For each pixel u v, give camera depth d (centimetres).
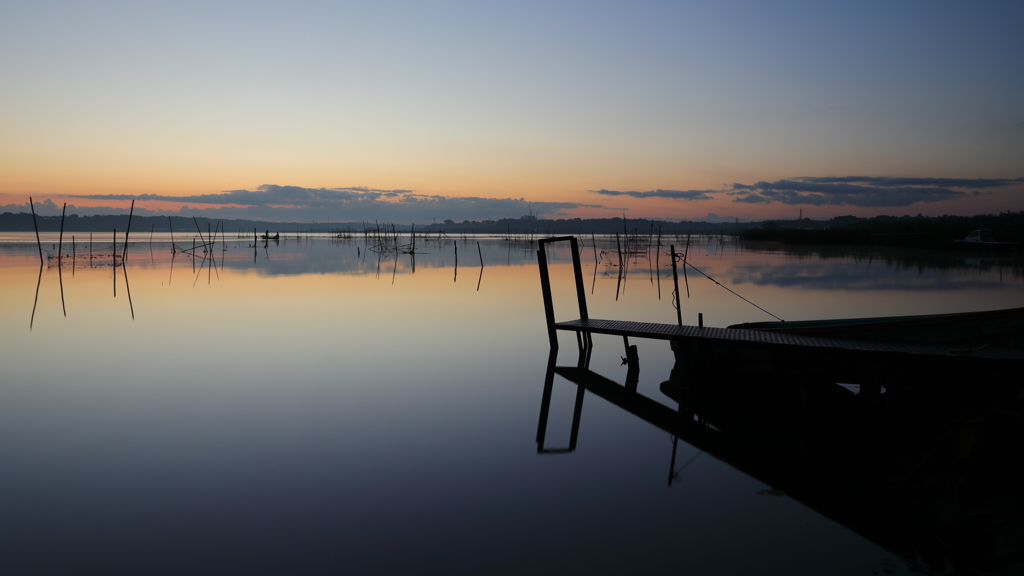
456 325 1585
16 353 1223
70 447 717
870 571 450
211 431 775
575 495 596
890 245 5947
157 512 553
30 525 527
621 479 638
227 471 648
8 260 3959
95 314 1730
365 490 604
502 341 1391
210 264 3828
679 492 603
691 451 722
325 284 2605
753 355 955
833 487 613
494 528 527
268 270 3366
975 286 2402
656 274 3189
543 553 485
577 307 1905
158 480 623
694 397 966
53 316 1694
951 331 804
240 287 2464
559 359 1228
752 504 573
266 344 1321
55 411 853
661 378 1093
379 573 456
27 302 1977
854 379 838
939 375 761
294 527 526
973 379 726
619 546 495
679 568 460
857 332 876
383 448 723
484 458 695
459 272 3316
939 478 571
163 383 1001
